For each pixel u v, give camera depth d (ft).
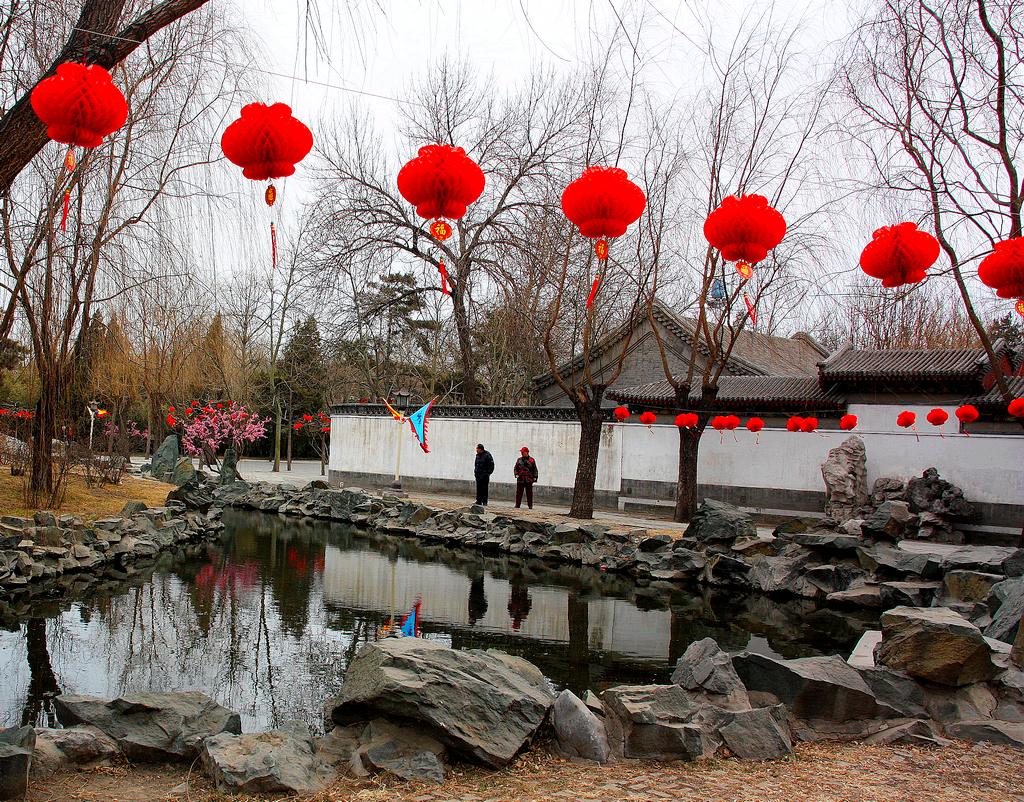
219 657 29.27
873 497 63.52
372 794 14.20
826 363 65.87
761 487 71.00
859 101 43.93
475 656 18.93
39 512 45.93
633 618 38.42
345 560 52.85
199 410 110.63
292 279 106.42
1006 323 64.69
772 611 40.91
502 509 73.56
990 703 19.16
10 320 43.39
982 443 61.52
